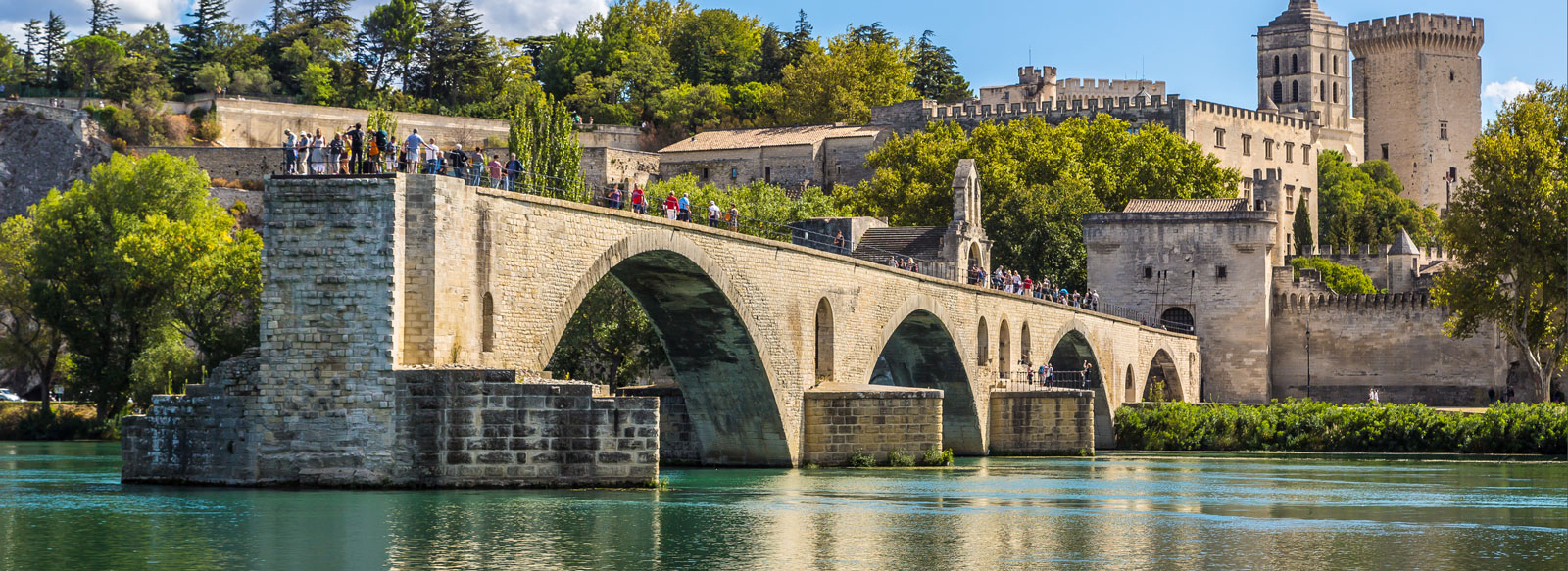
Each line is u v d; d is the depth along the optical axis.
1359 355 150.12
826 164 189.62
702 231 67.25
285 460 52.34
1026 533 50.72
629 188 150.75
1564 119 117.00
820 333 79.94
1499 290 117.88
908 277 88.31
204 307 111.56
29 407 114.56
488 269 54.44
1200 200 148.25
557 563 41.62
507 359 55.41
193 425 53.97
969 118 197.38
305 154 58.81
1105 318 118.44
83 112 172.75
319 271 51.81
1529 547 48.47
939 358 95.31
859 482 68.75
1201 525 53.62
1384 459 96.75
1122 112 193.25
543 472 52.62
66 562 41.03
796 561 43.56
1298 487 71.12
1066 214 150.25
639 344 99.75
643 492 53.75
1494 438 102.81
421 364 52.19
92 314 109.44
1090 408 97.81
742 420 76.19
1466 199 116.88
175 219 121.19
